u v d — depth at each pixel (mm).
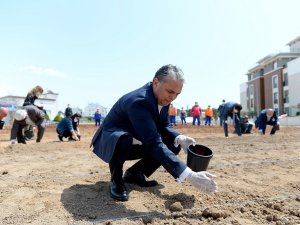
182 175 2264
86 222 2193
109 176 3641
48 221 2213
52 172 3939
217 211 2291
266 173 3848
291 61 38781
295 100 38031
